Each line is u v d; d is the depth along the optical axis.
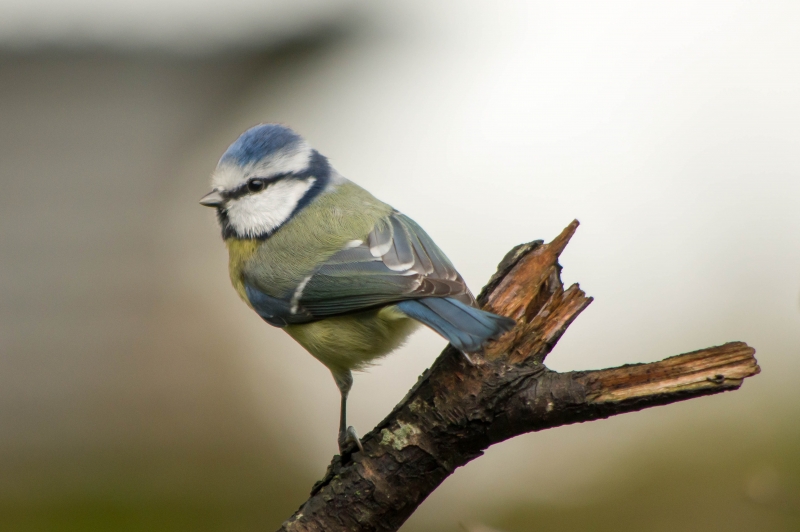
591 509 10.57
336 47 15.88
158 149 15.95
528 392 5.31
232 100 16.20
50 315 13.79
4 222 14.62
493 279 6.12
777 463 10.33
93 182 15.43
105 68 16.64
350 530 5.62
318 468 11.99
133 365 13.34
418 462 5.55
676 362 5.09
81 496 11.59
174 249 14.82
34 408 12.98
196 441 12.52
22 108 16.03
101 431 12.66
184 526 11.18
